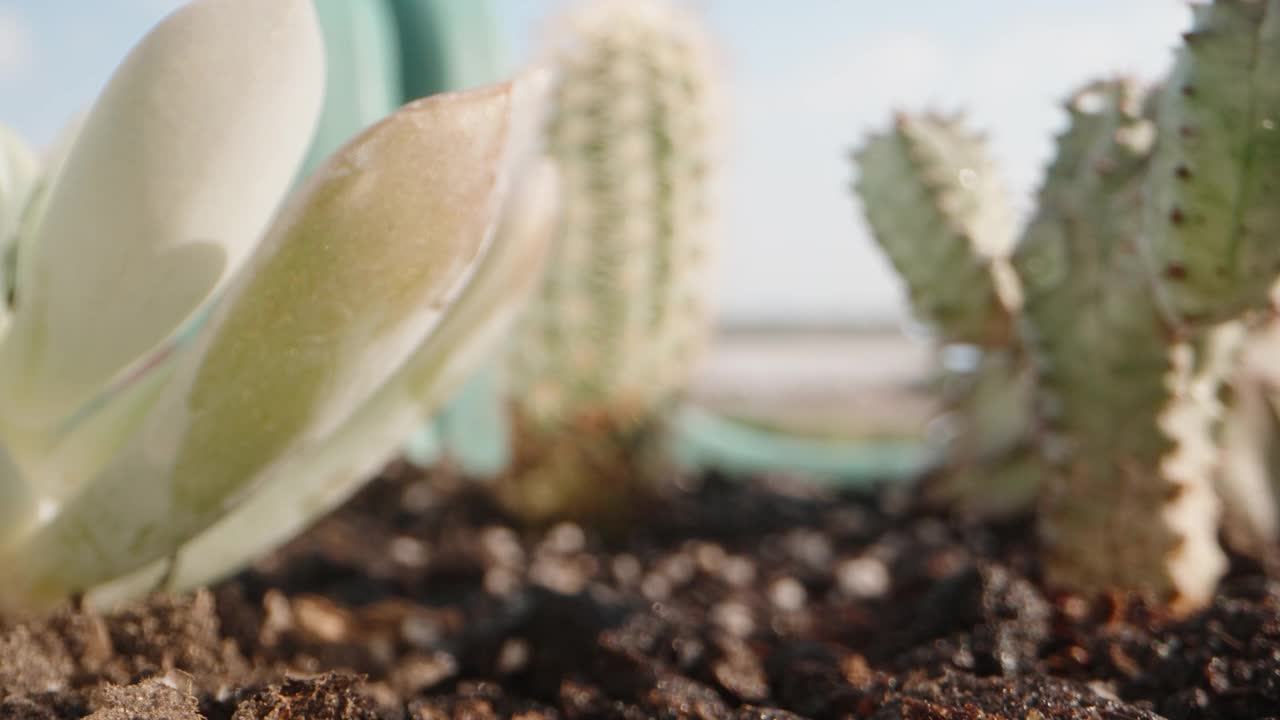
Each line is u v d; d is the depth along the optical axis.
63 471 0.16
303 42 0.15
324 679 0.15
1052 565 0.19
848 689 0.17
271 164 0.15
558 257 0.26
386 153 0.14
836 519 0.28
